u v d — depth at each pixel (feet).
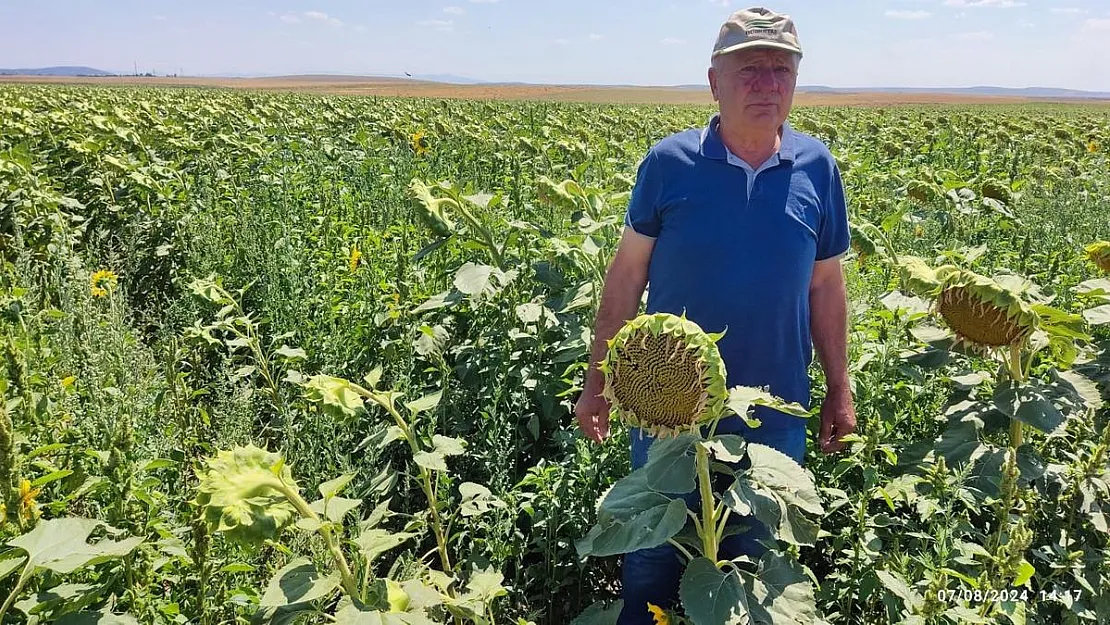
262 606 6.54
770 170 9.73
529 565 11.84
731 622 7.57
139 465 10.46
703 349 7.24
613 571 12.71
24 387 11.46
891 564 9.62
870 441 10.15
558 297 16.67
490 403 14.69
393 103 102.83
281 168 35.12
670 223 9.95
